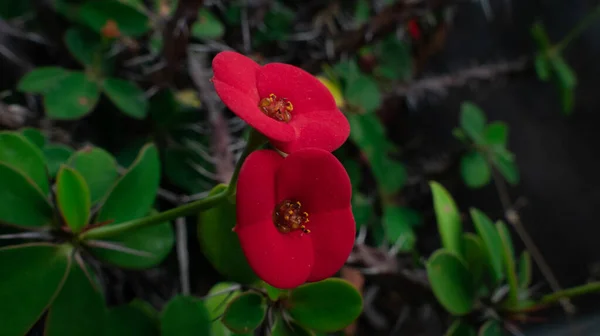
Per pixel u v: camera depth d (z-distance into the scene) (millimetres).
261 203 108
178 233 148
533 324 248
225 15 194
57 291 120
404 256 188
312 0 228
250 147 113
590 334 242
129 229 121
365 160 211
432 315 224
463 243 151
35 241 127
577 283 282
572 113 311
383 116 242
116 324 125
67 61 181
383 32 190
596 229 296
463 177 211
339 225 114
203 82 165
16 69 171
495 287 150
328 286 128
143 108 168
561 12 318
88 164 135
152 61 185
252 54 198
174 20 150
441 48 265
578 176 302
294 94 117
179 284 165
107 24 166
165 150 171
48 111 156
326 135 114
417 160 263
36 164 127
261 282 128
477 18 310
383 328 205
